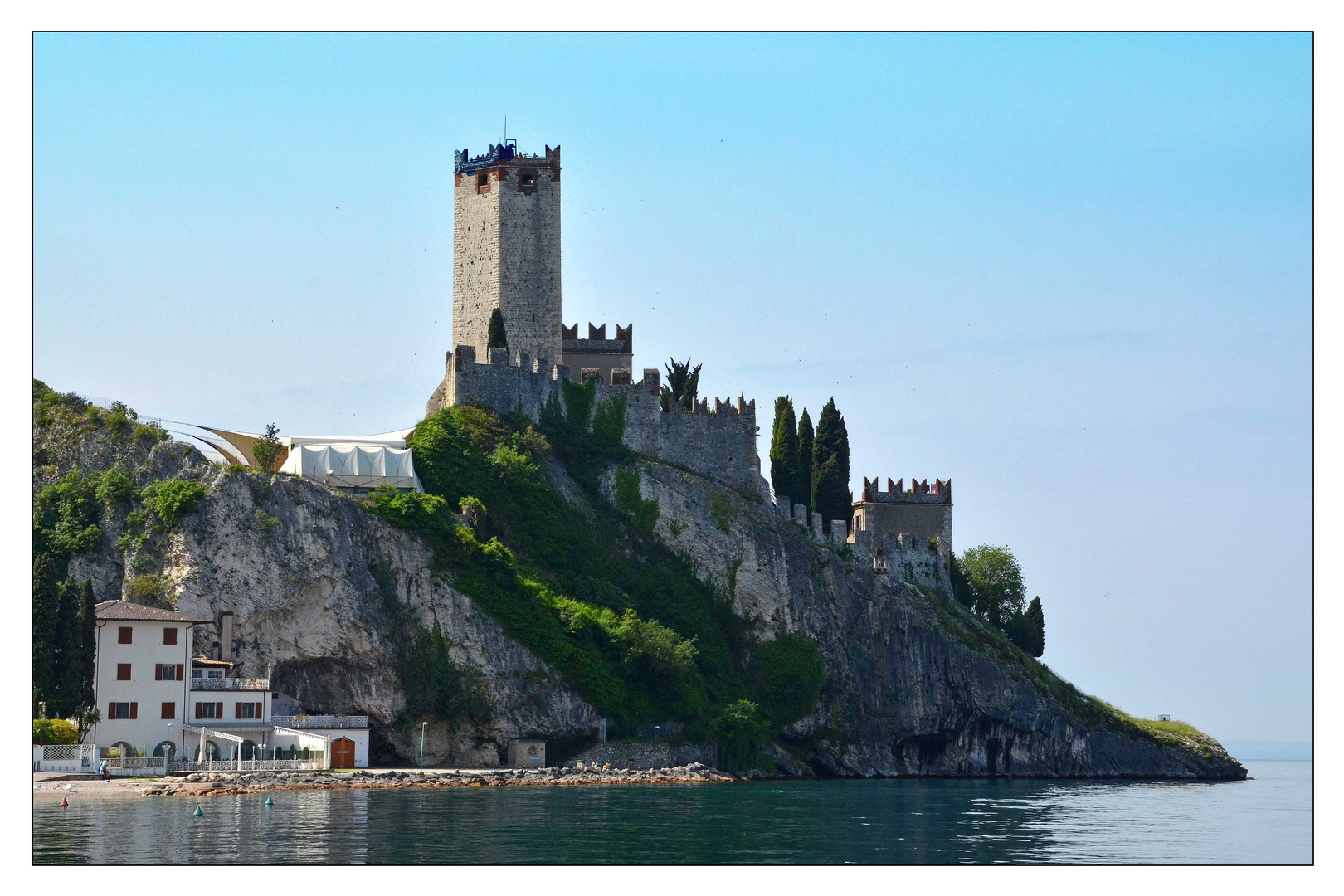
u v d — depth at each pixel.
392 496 155.25
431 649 148.75
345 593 147.25
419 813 107.69
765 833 103.56
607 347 197.75
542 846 92.62
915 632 188.00
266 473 151.00
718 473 187.75
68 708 127.31
